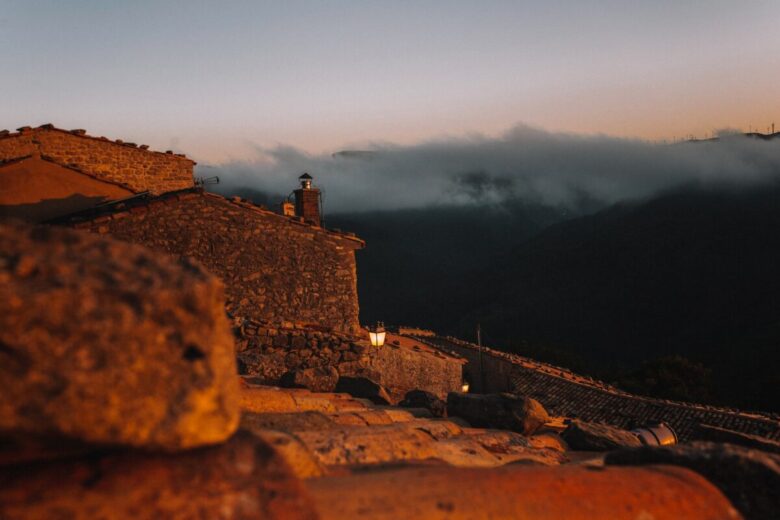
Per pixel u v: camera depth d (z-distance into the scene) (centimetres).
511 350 6072
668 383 4541
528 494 194
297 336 1151
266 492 161
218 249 1659
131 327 146
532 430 575
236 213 1688
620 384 4684
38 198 1861
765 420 2175
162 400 147
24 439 139
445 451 379
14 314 136
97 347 142
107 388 141
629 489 207
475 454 390
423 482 196
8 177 1842
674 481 220
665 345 11406
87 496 149
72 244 166
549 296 14400
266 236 1711
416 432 364
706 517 207
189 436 150
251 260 1688
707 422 2238
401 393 1538
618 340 12231
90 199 1928
